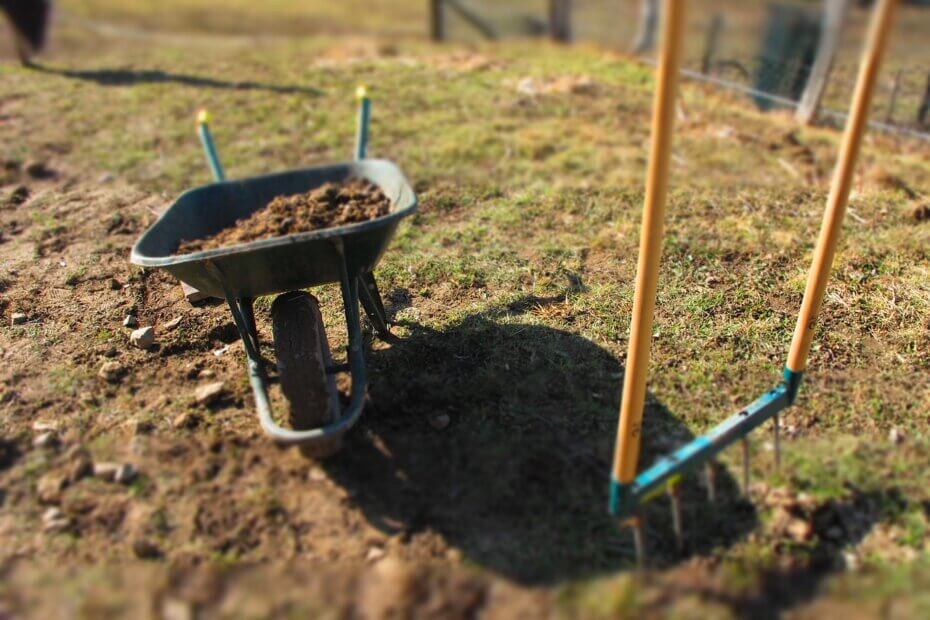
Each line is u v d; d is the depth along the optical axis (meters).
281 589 2.50
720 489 2.75
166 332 3.74
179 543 2.65
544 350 3.49
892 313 3.67
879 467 2.80
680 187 5.07
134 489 2.85
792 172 5.25
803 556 2.51
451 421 3.12
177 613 2.44
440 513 2.72
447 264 4.25
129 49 9.20
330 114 6.66
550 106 6.73
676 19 1.72
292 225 3.21
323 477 2.88
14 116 6.68
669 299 3.84
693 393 3.21
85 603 2.47
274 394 3.28
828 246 2.50
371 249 2.94
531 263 4.23
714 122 6.30
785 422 3.03
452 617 2.40
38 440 3.06
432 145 5.92
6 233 4.72
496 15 10.66
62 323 3.81
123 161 5.73
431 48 9.08
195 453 3.00
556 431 3.03
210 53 8.85
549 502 2.74
